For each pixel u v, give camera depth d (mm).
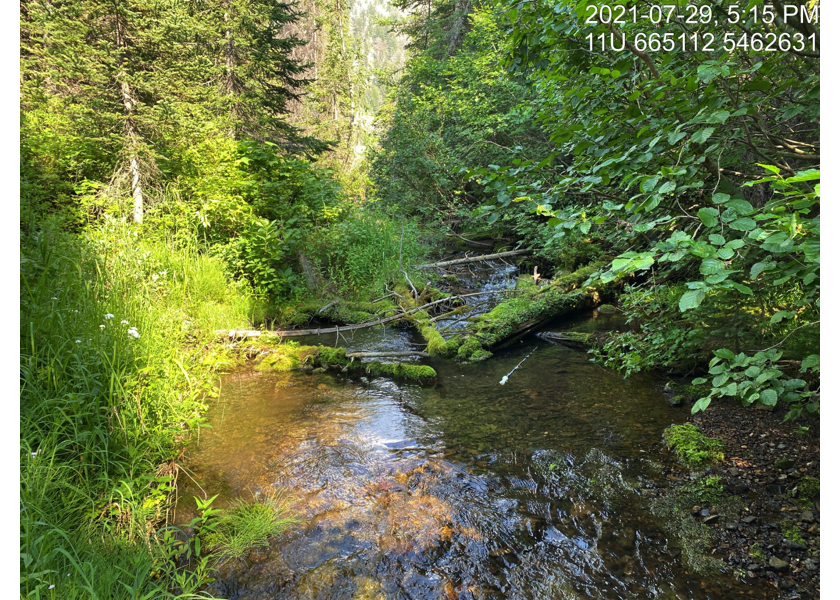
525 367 5535
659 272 4098
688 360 4488
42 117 6789
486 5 12109
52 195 6547
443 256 11469
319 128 26234
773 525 2570
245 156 8453
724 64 2100
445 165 11773
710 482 2994
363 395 4730
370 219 9961
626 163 2516
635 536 2602
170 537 2465
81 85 6305
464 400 4590
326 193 9672
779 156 2764
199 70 7742
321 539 2580
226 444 3600
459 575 2352
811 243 1550
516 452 3543
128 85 6574
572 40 2980
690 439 3469
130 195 6918
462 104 12367
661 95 2393
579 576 2334
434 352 6051
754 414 3754
